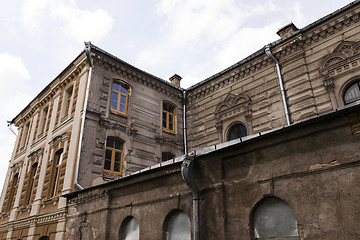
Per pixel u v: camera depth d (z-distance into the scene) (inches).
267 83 605.9
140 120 659.4
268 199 247.8
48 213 528.7
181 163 307.1
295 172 230.2
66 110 654.5
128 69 670.5
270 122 574.2
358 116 209.6
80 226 429.1
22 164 772.6
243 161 269.4
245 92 641.6
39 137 728.3
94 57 612.1
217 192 275.6
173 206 309.3
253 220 250.4
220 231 260.5
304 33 568.1
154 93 716.7
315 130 227.9
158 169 331.3
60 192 529.3
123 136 607.5
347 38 511.5
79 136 540.4
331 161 214.8
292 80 563.2
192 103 762.8
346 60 499.5
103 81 614.9
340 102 491.2
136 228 349.1
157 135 681.6
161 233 309.7
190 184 284.4
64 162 557.0
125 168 587.5
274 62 604.7
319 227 206.1
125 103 653.9
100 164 546.9
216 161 287.7
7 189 816.3
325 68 521.0
